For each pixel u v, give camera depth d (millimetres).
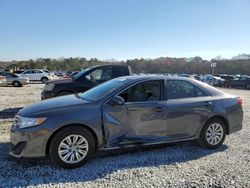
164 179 3953
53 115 4234
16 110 9859
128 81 4969
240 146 5613
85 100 4801
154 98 4957
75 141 4332
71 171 4203
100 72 9281
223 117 5453
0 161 4527
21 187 3648
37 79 33219
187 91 5305
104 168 4332
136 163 4562
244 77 34438
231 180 3959
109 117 4539
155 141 4891
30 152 4168
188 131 5168
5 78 25234
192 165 4516
